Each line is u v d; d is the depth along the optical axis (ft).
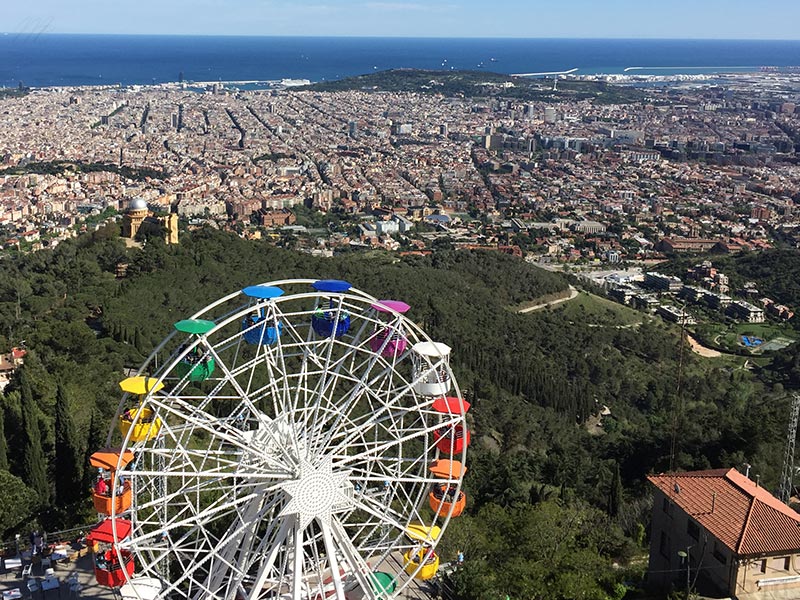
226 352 383.04
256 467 171.63
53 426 300.20
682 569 221.87
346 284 203.00
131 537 171.12
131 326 439.22
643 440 377.50
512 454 366.84
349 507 177.27
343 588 185.37
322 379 189.26
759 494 225.15
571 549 233.96
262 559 177.06
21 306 501.97
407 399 328.90
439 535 181.37
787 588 209.46
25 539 241.76
